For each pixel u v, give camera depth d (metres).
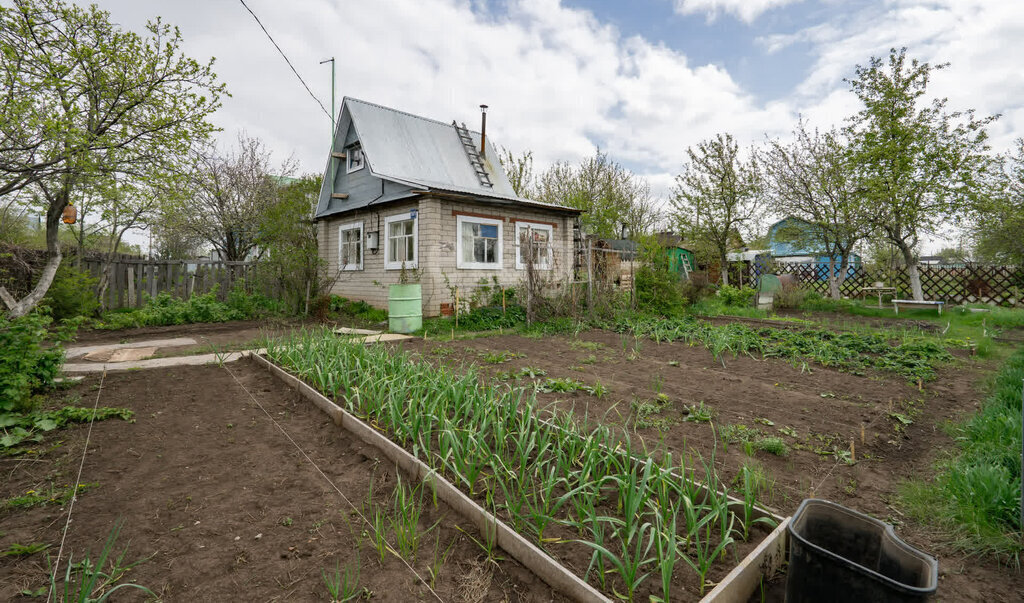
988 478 2.71
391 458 3.31
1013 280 15.55
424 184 12.10
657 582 2.04
